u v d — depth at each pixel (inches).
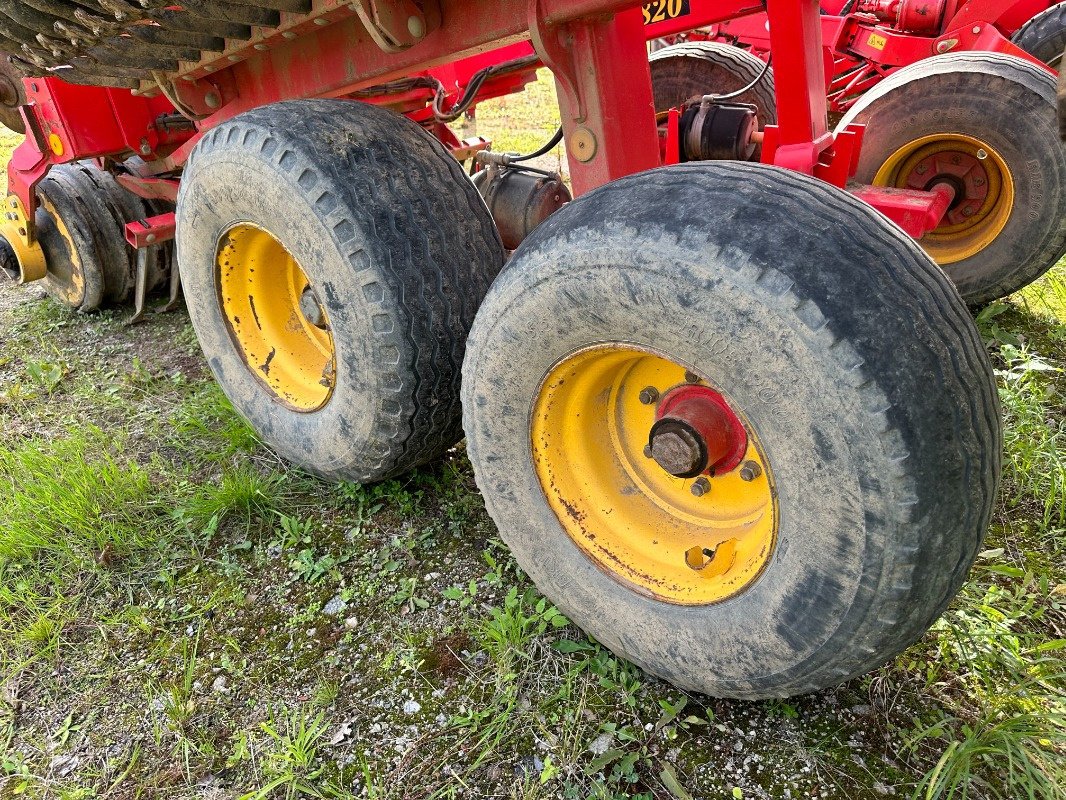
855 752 69.1
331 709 77.7
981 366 56.8
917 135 130.6
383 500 106.1
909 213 104.1
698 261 54.7
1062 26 160.7
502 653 80.4
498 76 128.3
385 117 91.8
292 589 93.4
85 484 107.3
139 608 92.5
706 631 67.0
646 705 75.0
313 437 101.0
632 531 75.2
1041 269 131.7
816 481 54.3
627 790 68.1
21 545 101.0
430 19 77.8
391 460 95.3
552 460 75.2
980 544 57.7
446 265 86.8
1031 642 78.6
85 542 101.9
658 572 72.3
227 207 94.2
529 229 124.4
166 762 74.7
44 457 114.7
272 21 85.0
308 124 86.0
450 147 149.1
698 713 73.9
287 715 77.7
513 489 77.7
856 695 73.9
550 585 78.9
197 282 107.1
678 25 123.7
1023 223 128.3
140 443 124.5
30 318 172.6
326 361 107.1
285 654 84.6
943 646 77.7
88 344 159.0
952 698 73.2
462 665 81.0
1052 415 115.0
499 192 126.3
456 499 105.0
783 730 71.3
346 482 104.1
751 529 67.2
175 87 105.5
